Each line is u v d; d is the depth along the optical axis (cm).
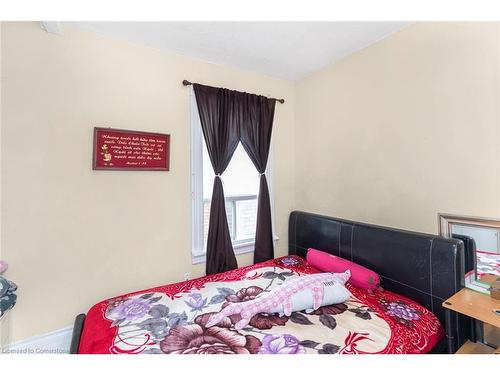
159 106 197
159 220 199
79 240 170
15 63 149
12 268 150
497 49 133
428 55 162
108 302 154
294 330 121
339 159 226
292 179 273
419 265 154
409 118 174
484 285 135
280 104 263
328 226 218
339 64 222
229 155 226
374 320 129
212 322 127
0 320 145
